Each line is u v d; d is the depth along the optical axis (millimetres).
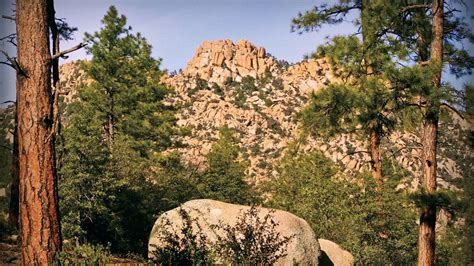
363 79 12867
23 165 7184
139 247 17812
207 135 97188
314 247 10617
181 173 26719
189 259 7691
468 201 10156
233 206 10789
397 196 18328
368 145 19422
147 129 30656
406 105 11180
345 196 20078
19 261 8383
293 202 32531
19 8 7371
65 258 7000
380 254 16531
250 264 7602
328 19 18547
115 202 17000
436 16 11578
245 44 153375
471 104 10500
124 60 31672
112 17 31125
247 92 127812
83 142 14766
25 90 7246
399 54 12109
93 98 29344
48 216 7164
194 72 143500
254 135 100938
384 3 11867
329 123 13219
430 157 11227
